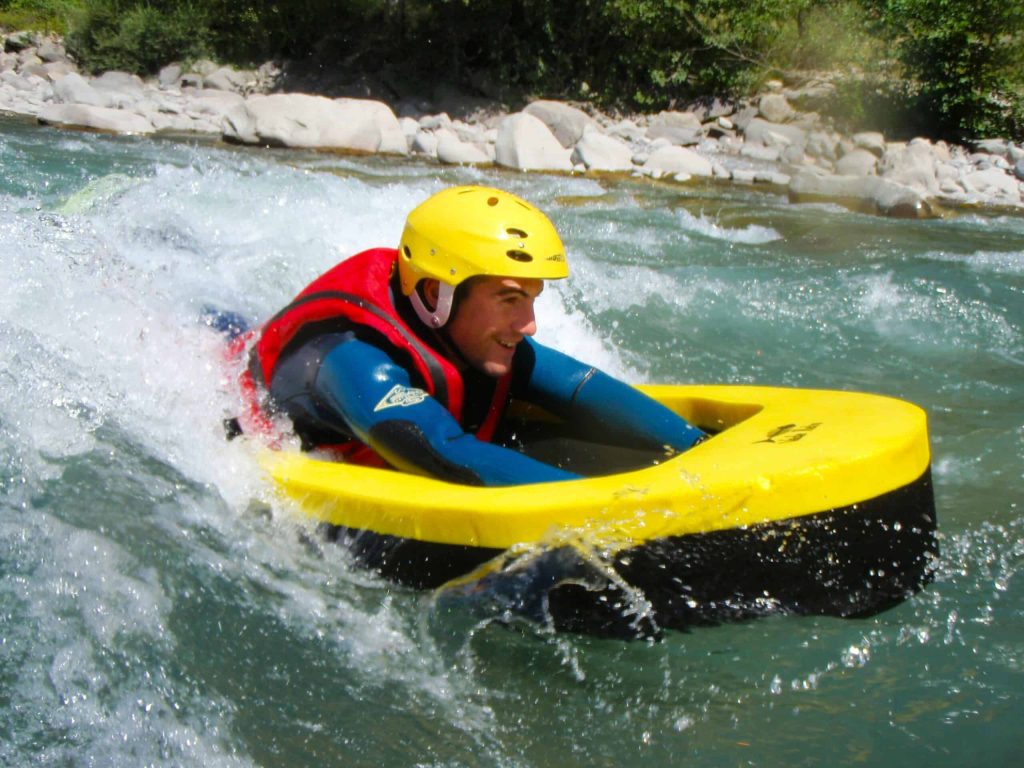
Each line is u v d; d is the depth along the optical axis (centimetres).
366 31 1508
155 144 1019
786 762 202
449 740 209
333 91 1448
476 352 287
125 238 459
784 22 1408
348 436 293
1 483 281
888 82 1285
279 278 452
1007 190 1038
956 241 722
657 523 235
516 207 281
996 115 1235
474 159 1088
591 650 234
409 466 267
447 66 1450
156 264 436
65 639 230
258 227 518
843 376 443
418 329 289
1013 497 320
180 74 1495
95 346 357
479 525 243
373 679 226
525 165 1062
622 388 313
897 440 259
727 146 1251
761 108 1306
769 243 696
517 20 1440
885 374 446
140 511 276
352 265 299
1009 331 502
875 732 209
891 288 553
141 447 308
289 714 215
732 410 317
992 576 268
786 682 224
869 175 1001
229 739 207
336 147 1105
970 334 497
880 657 232
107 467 296
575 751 206
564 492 243
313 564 264
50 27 1622
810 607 241
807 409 295
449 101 1380
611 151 1108
